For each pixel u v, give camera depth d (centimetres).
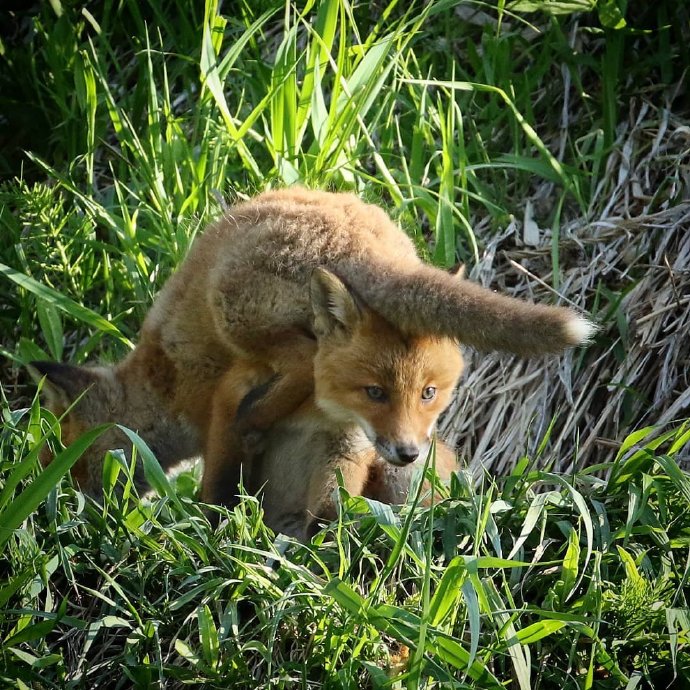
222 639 805
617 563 920
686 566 876
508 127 1443
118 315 1276
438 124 1381
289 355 998
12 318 1418
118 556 895
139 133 1520
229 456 1035
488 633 828
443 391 1008
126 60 1639
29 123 1574
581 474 980
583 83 1465
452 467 1066
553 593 859
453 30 1512
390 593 870
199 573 838
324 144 1261
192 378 1102
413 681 730
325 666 795
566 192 1348
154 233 1371
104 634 868
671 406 1164
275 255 998
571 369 1213
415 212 1353
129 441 1146
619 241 1289
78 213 1435
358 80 1281
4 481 950
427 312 909
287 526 1041
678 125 1369
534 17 1513
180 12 1552
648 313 1226
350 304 954
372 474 1047
